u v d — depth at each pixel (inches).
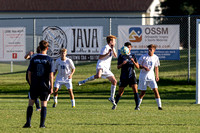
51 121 1032.8
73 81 2319.1
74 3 4709.6
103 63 1352.1
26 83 2320.4
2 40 2145.7
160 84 2239.2
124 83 1323.8
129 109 1336.1
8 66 3730.3
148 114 1186.0
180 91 2027.6
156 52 2084.2
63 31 2096.5
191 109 1330.0
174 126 945.5
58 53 2101.4
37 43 4183.1
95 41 2087.8
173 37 2070.6
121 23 4562.0
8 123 993.5
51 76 894.4
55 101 1416.1
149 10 4569.4
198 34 1546.5
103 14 4596.5
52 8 4682.6
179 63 3166.8
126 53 1310.3
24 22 4653.1
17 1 4746.6
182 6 4938.5
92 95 1961.1
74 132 850.8
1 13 4697.3
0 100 1705.2
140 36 2080.5
